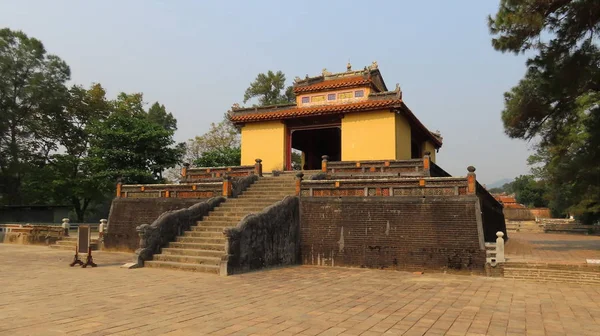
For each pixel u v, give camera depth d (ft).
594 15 48.83
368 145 75.72
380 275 44.37
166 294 31.83
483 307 28.63
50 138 135.54
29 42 124.36
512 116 57.67
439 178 48.55
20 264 49.47
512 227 161.48
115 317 24.25
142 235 48.73
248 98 149.59
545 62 52.75
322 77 87.25
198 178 77.20
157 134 110.63
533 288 36.58
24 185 126.11
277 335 21.08
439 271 46.50
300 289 34.96
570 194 119.44
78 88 139.13
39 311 25.49
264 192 62.18
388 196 50.88
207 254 47.32
